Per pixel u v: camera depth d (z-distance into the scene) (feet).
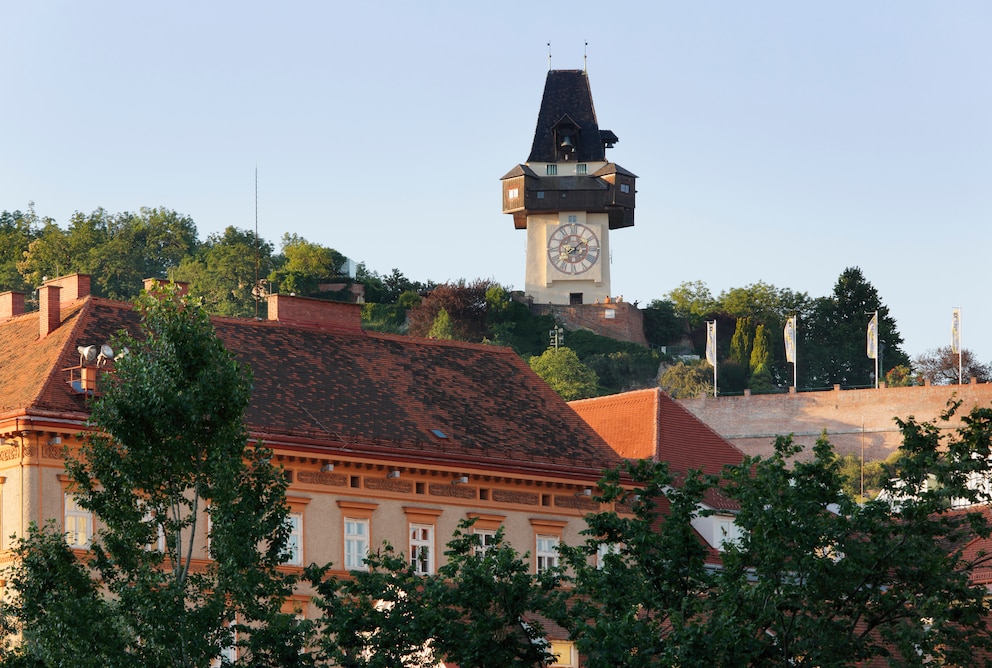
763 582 174.09
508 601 188.34
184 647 181.37
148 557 188.24
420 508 285.02
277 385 288.51
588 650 176.76
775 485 182.80
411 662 193.06
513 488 296.51
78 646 180.86
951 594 181.68
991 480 189.26
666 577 187.42
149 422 186.09
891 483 188.24
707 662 170.40
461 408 305.73
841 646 177.47
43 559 187.93
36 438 252.01
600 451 311.68
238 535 185.37
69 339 271.28
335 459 276.00
